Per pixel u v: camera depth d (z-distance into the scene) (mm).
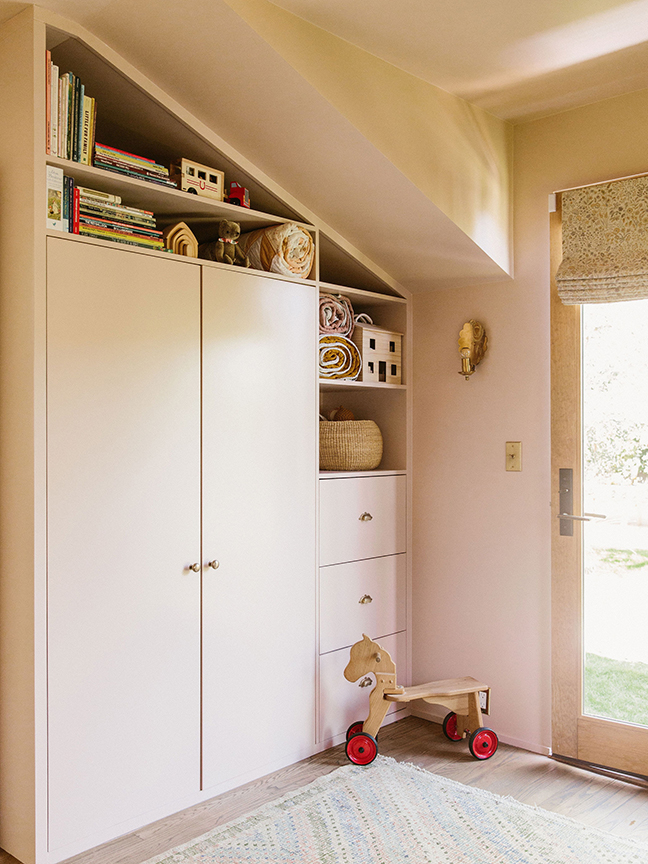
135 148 2635
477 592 3062
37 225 1965
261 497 2592
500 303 3016
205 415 2406
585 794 2469
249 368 2555
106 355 2127
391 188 2523
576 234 2723
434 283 3178
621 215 2615
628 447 2643
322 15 2074
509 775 2615
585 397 2754
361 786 2490
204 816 2291
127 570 2178
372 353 3145
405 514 3266
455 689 2775
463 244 2771
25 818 2006
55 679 2008
